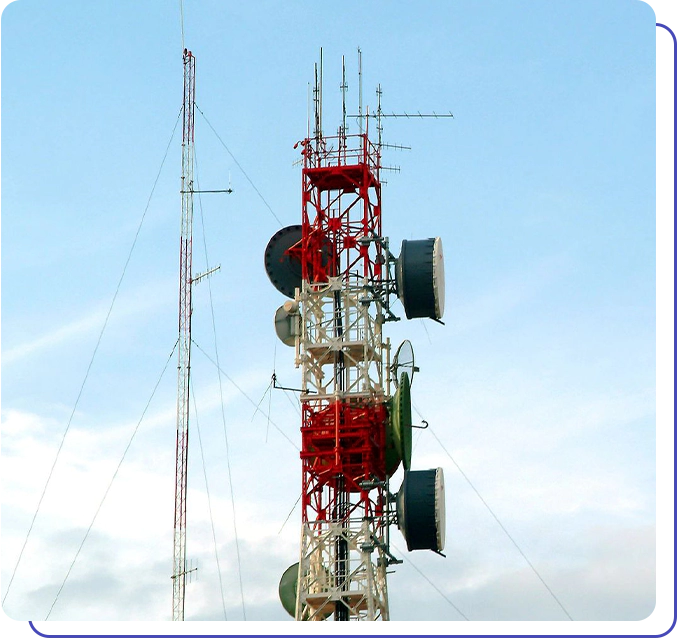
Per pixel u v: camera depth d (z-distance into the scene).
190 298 142.62
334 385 122.25
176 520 138.38
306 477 120.94
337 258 125.25
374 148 127.44
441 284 122.94
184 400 140.50
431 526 117.38
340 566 119.81
